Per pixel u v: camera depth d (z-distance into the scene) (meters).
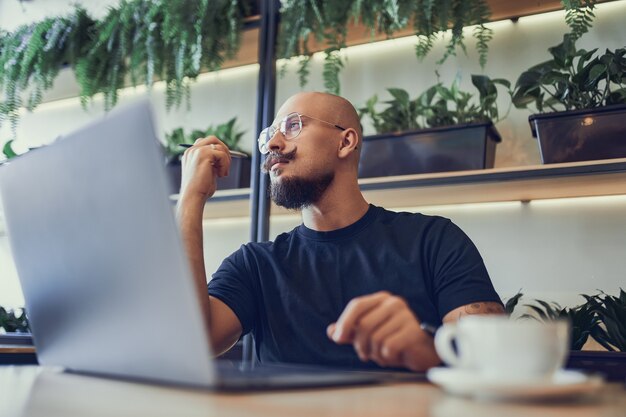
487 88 2.03
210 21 2.19
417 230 1.49
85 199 0.69
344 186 1.60
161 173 0.59
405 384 0.70
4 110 2.49
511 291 2.11
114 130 0.64
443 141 1.98
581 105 1.87
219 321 1.40
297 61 2.55
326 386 0.63
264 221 2.10
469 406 0.52
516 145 2.17
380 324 0.78
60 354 0.82
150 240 0.61
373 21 2.02
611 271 2.00
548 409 0.51
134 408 0.50
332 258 1.49
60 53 2.48
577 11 1.81
